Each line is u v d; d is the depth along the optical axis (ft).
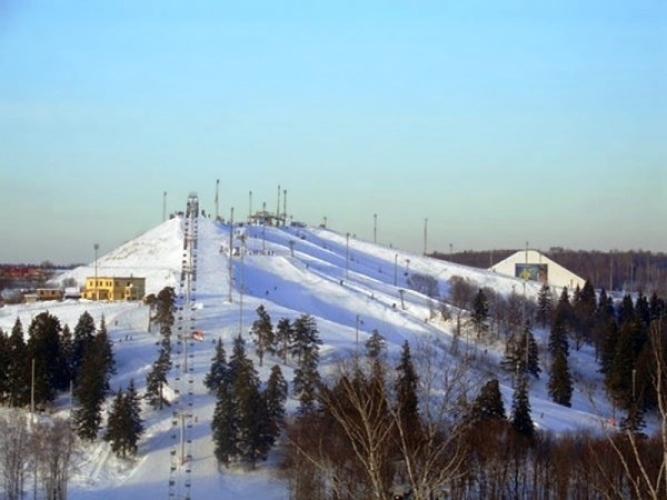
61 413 219.20
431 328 341.62
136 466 195.93
